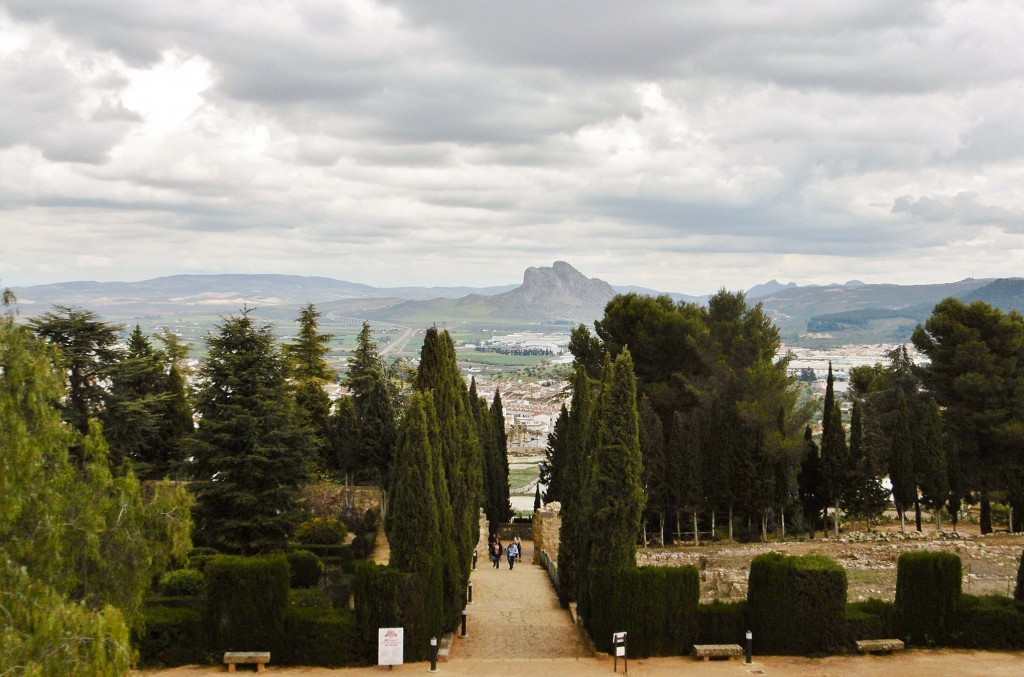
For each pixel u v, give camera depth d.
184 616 30.03
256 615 29.94
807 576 30.66
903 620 31.17
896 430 60.94
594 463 33.88
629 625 30.97
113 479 25.66
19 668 16.89
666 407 72.38
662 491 60.91
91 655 17.98
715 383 67.88
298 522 48.38
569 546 42.19
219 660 29.77
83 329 50.50
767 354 69.56
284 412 48.44
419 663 30.47
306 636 30.12
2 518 19.30
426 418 33.75
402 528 31.70
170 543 27.14
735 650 30.22
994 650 30.73
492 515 77.25
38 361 22.00
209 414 48.53
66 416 48.78
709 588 46.56
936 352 65.31
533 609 41.75
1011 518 62.72
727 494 60.62
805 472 64.56
